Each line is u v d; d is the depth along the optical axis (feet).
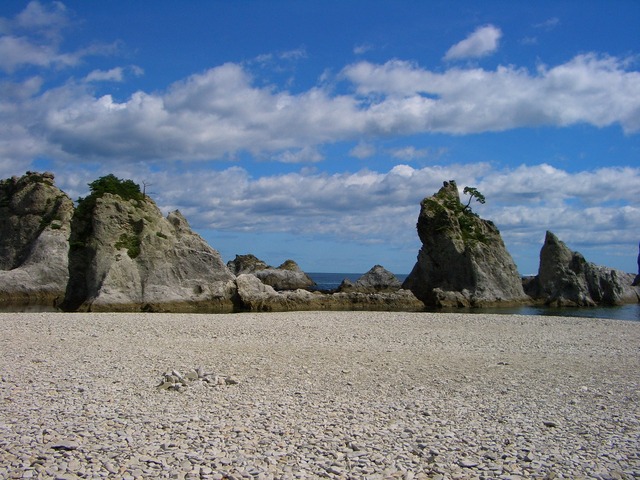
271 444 41.81
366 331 112.37
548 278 254.88
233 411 50.52
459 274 245.45
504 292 242.37
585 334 112.98
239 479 35.58
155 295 197.67
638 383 63.72
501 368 72.33
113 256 199.93
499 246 253.44
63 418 47.11
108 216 205.87
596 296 253.24
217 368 69.36
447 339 102.47
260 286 216.95
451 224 249.96
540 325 127.95
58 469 36.45
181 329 110.63
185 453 39.70
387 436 43.91
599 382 64.18
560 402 54.80
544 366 74.38
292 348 87.15
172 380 60.29
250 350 84.12
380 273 324.19
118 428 44.98
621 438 43.83
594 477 36.45
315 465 37.99
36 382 59.62
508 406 53.21
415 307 228.43
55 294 244.01
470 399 55.83
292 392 57.77
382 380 64.18
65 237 257.96
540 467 38.01
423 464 38.63
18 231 263.49
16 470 36.04
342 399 55.31
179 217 227.81
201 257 214.07
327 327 118.42
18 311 194.08
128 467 37.09
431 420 48.39
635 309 228.02
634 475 37.04
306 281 346.95
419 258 258.16
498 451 40.93
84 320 123.85
